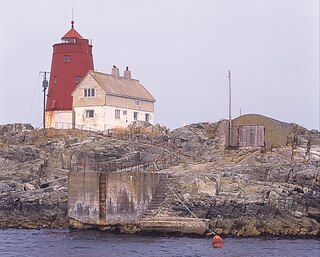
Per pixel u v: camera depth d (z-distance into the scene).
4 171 77.56
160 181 62.12
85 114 95.50
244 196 59.53
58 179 74.88
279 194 59.78
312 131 77.75
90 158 77.81
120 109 96.75
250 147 75.38
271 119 75.00
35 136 87.81
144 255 48.28
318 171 63.16
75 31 106.31
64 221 64.69
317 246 52.88
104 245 52.69
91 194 60.28
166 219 57.69
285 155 71.38
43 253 49.66
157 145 80.19
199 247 51.62
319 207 60.31
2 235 58.75
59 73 102.94
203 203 58.91
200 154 77.38
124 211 59.28
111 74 100.75
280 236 57.38
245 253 49.38
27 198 68.25
